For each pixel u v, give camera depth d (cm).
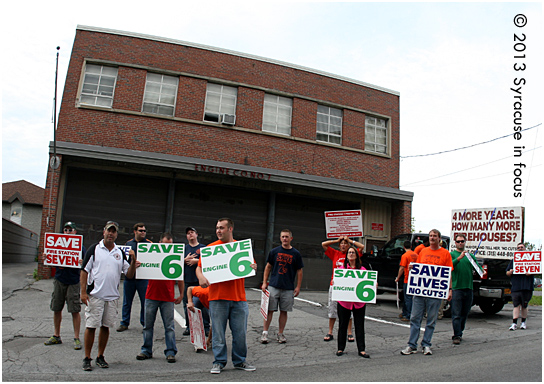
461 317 792
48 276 1295
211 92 1588
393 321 1030
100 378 534
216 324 580
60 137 1384
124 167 1431
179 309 1023
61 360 607
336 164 1741
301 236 1678
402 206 1812
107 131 1429
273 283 766
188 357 648
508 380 532
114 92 1462
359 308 693
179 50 1555
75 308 676
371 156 1820
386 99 1894
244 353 595
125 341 727
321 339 804
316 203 1728
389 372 576
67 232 682
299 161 1670
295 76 1717
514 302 976
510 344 781
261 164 1606
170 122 1499
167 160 1406
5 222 2008
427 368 598
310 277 1672
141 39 1517
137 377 542
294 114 1694
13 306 948
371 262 1387
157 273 623
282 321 770
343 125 1786
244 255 588
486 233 1054
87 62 1465
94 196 1402
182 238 1492
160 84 1530
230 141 1571
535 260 947
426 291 700
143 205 1453
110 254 596
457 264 798
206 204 1543
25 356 620
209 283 575
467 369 589
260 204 1627
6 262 2055
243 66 1634
